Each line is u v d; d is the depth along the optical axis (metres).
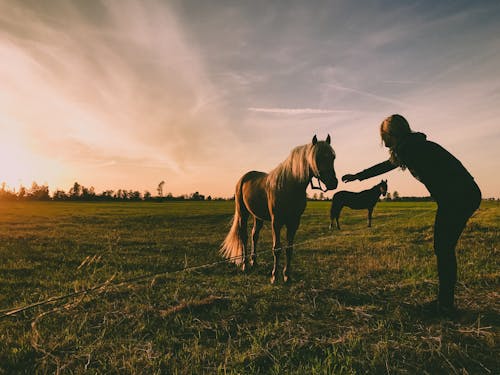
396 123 3.75
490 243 8.41
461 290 4.64
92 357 2.93
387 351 2.91
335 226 15.83
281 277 5.83
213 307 4.05
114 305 4.23
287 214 5.42
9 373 2.71
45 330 3.46
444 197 3.46
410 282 5.07
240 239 6.96
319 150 4.76
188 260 7.59
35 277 5.89
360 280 5.34
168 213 24.47
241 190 6.88
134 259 7.61
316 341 3.17
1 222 16.55
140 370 2.70
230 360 2.84
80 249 9.02
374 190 14.80
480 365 2.72
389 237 10.51
